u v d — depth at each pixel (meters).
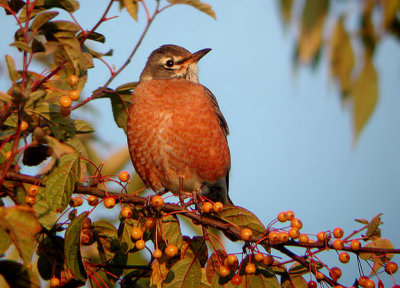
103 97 7.78
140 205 6.91
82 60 6.02
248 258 6.33
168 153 9.81
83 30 6.10
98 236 6.83
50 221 6.21
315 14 5.60
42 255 6.40
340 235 6.23
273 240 6.13
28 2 5.99
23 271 5.20
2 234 5.54
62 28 5.85
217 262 6.51
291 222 6.28
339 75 5.68
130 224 6.81
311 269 6.37
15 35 5.99
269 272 6.34
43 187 6.32
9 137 6.09
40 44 5.72
